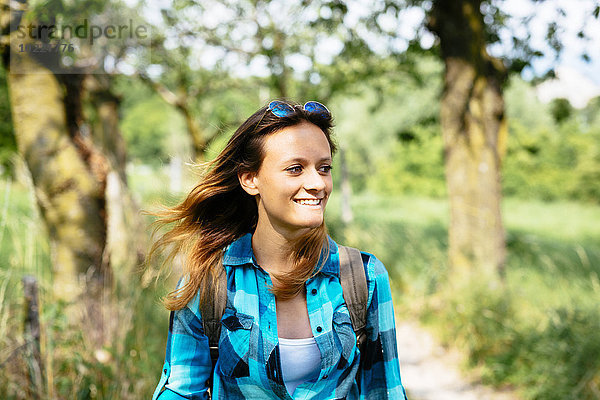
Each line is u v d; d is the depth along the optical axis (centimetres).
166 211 172
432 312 695
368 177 3209
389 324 157
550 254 883
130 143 3591
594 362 452
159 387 153
